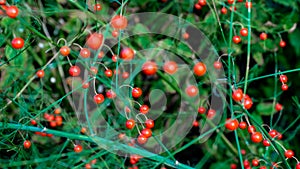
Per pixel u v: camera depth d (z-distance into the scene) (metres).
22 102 0.45
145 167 0.45
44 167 0.43
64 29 0.48
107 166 0.44
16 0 0.42
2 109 0.43
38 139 0.48
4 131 0.45
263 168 0.41
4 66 0.45
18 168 0.44
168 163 0.40
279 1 0.50
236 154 0.48
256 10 0.49
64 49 0.40
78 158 0.44
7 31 0.45
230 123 0.39
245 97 0.41
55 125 0.46
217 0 0.47
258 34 0.50
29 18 0.44
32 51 0.47
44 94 0.47
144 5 0.50
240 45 0.49
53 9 0.45
